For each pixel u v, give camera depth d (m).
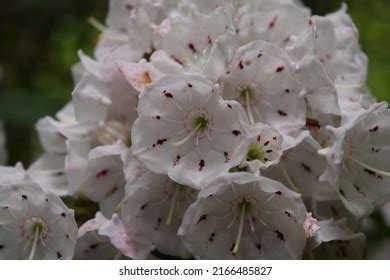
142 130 0.21
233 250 0.21
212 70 0.21
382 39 0.45
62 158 0.25
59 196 0.23
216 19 0.22
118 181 0.23
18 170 0.23
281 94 0.22
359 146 0.22
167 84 0.21
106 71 0.23
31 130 0.38
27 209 0.22
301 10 0.24
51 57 0.41
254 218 0.21
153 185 0.22
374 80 0.46
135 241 0.22
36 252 0.22
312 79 0.22
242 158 0.21
